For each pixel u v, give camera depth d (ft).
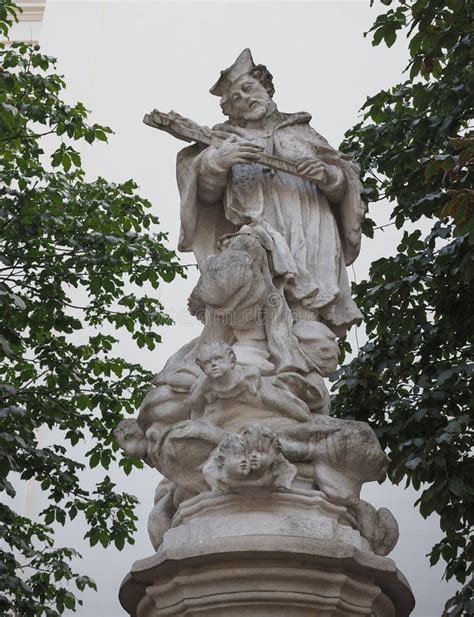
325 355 23.63
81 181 43.42
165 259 42.01
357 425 21.53
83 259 40.04
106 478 39.73
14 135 40.27
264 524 20.07
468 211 26.91
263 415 21.84
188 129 25.58
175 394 23.04
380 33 34.42
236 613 19.36
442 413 35.76
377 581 20.30
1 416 33.45
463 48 33.45
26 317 39.99
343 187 25.77
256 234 24.20
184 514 21.13
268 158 25.13
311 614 19.43
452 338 36.52
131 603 21.77
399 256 36.78
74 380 40.11
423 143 36.65
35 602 34.76
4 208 39.68
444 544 34.30
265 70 27.37
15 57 40.57
